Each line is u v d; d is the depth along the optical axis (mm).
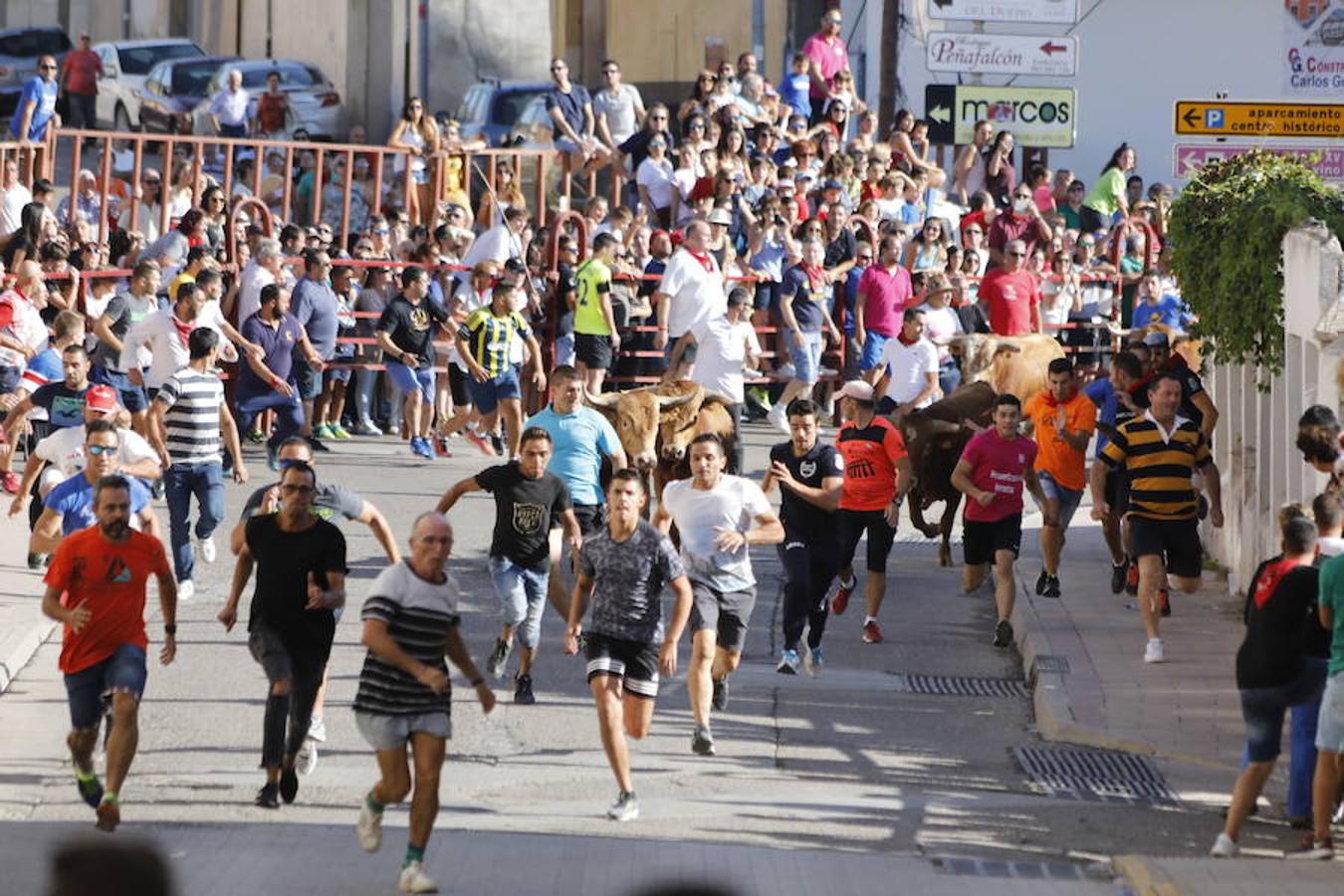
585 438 45594
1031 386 67250
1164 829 34625
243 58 120562
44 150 71812
